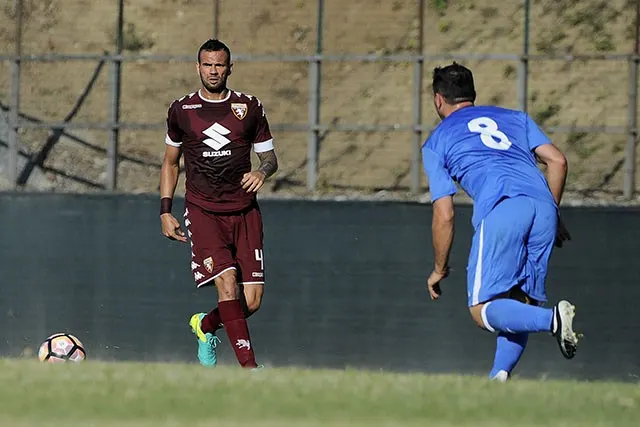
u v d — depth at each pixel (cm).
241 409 1526
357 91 5859
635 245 4022
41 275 4228
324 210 4116
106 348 4184
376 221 4097
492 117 2373
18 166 5556
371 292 4088
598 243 4031
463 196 4981
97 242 4209
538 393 1736
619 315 4016
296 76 5944
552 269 4044
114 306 4191
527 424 1452
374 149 5656
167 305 4159
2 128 5734
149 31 6125
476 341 4034
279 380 1850
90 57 5059
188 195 2798
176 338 4147
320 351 4088
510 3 6044
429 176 2327
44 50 6156
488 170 2281
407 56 4947
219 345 4050
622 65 5841
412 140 5053
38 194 4238
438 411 1538
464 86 2411
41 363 2178
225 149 2764
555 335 2047
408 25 6028
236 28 6081
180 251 4166
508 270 2239
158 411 1501
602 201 5106
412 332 4066
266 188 5475
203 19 6122
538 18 5988
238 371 2033
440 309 4053
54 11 6284
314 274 4109
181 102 2791
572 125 5691
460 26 6000
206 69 2762
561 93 5800
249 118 2786
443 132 2350
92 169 5656
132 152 5762
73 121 5869
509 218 2233
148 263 4184
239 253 2802
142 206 4203
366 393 1695
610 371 4000
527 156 2338
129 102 5909
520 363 3972
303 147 5716
